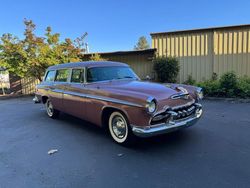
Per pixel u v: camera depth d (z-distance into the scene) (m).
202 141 4.34
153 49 12.15
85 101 4.84
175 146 4.13
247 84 9.09
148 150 4.00
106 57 13.46
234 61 11.14
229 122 5.63
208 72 11.62
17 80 15.62
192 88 4.52
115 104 4.05
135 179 3.04
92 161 3.64
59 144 4.47
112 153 3.94
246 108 7.27
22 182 3.06
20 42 12.42
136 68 12.95
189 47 11.80
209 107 7.61
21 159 3.80
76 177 3.15
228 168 3.24
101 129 5.43
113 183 2.96
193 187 2.79
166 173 3.17
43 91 6.82
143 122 3.63
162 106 3.73
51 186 2.94
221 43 11.26
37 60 12.16
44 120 6.55
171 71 11.55
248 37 10.78
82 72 5.08
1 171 3.39
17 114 7.67
